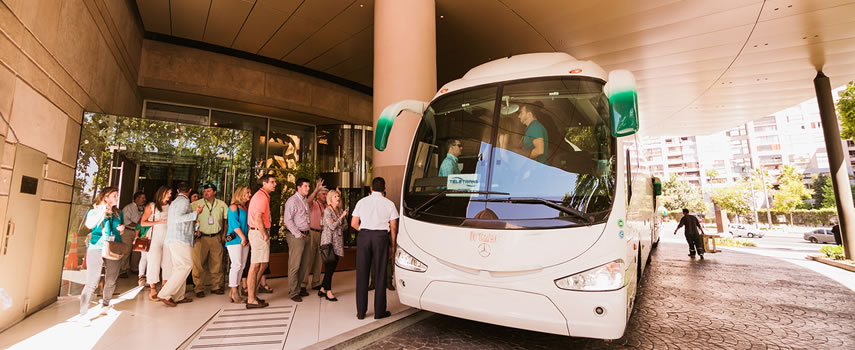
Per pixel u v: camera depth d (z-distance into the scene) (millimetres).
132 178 7043
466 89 4523
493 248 3408
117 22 7789
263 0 8781
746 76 13516
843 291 6809
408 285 3877
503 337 4137
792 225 45812
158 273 5633
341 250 5586
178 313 4766
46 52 4773
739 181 55812
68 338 3844
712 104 16953
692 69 12930
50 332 4023
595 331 3102
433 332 4293
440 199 3920
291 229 5363
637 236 4879
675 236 27469
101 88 6938
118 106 8164
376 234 4500
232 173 7332
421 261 3805
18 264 4266
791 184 46719
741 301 5953
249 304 4977
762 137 78938
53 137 5035
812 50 11422
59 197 5250
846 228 11180
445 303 3605
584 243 3221
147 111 11102
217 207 6000
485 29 10289
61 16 5164
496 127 4055
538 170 3662
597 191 3434
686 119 19766
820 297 6293
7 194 3990
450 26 10148
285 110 12602
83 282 5605
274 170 9906
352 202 11602
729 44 11039
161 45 10461
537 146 3805
